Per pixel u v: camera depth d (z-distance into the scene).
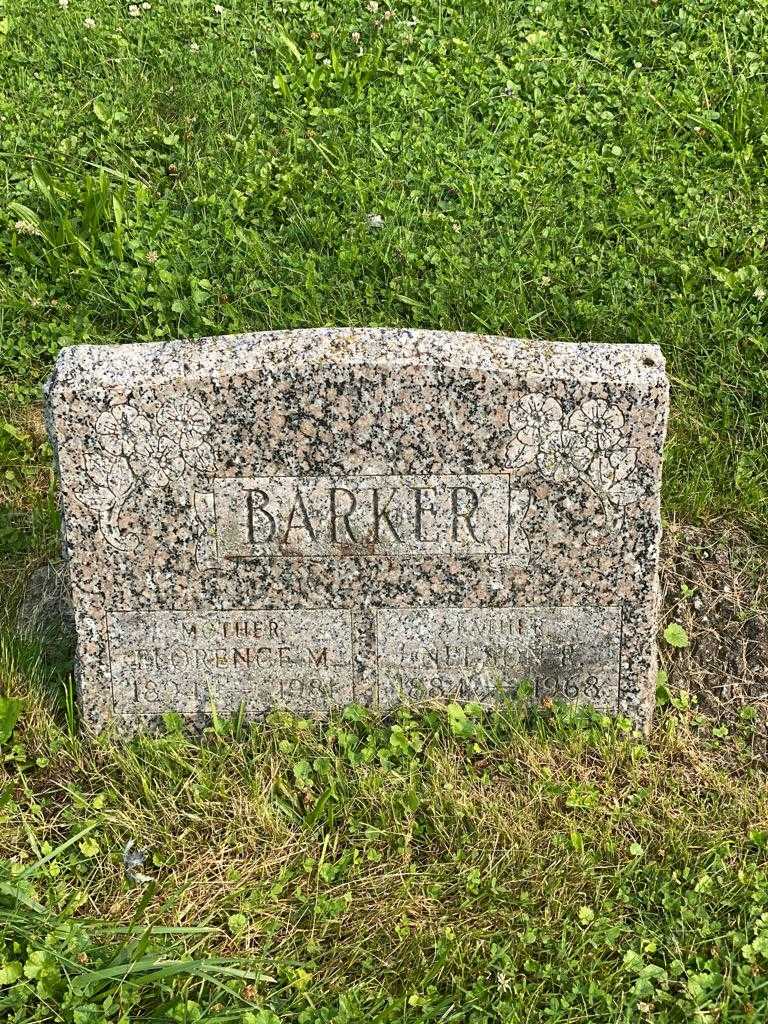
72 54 2.49
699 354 2.02
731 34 2.58
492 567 1.54
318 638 1.57
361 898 1.44
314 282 2.08
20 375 2.03
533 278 2.10
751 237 2.16
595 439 1.47
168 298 2.08
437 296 2.06
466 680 1.59
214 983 1.36
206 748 1.58
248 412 1.46
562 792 1.52
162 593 1.54
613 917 1.42
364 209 2.19
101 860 1.47
